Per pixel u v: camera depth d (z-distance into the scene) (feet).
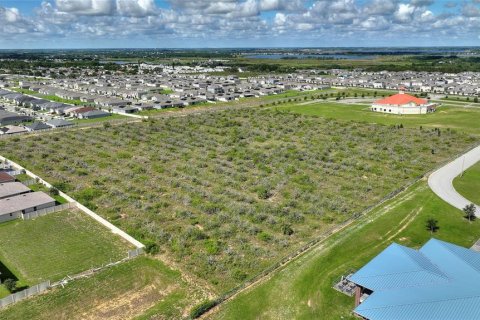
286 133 459.32
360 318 146.00
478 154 358.84
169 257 193.88
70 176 309.42
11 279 170.81
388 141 416.05
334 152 380.78
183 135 443.32
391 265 156.46
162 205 253.85
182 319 151.53
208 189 282.77
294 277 172.04
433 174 303.48
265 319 149.38
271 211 245.04
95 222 233.35
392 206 244.63
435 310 130.93
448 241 202.80
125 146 397.80
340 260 184.44
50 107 588.91
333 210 248.52
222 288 169.78
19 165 332.60
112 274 180.75
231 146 400.88
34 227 226.58
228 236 214.69
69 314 155.84
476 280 144.25
